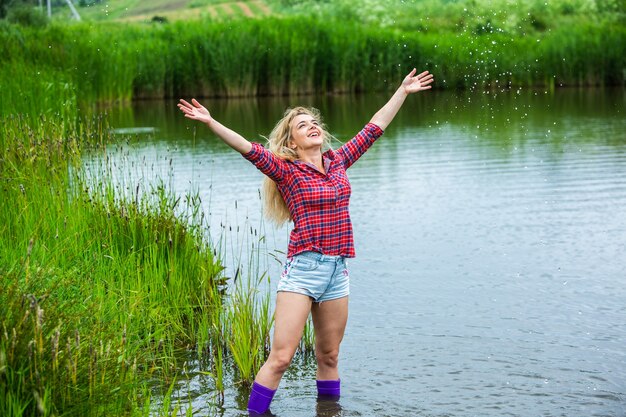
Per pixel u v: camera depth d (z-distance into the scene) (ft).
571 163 42.50
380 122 17.33
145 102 87.71
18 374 13.03
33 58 72.90
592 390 16.67
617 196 34.17
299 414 16.08
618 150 46.01
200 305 20.57
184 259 22.74
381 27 104.27
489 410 15.99
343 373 17.98
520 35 99.14
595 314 20.83
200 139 54.24
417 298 22.54
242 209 33.06
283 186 15.94
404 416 15.92
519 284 23.43
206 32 94.53
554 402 16.22
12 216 22.85
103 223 23.25
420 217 31.89
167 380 17.69
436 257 26.35
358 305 22.15
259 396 15.98
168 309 20.44
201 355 19.17
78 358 14.12
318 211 15.71
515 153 46.50
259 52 91.40
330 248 15.80
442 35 96.27
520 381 17.24
